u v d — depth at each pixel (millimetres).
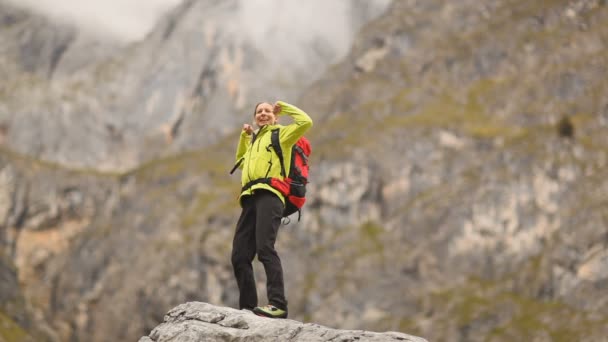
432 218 195625
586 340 149875
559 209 186750
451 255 187875
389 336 11523
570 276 168750
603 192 183250
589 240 172125
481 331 163875
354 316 181625
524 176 194875
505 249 184875
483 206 192625
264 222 13383
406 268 187375
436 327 169375
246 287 13883
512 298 170500
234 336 12250
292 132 13633
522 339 156500
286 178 13648
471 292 176625
